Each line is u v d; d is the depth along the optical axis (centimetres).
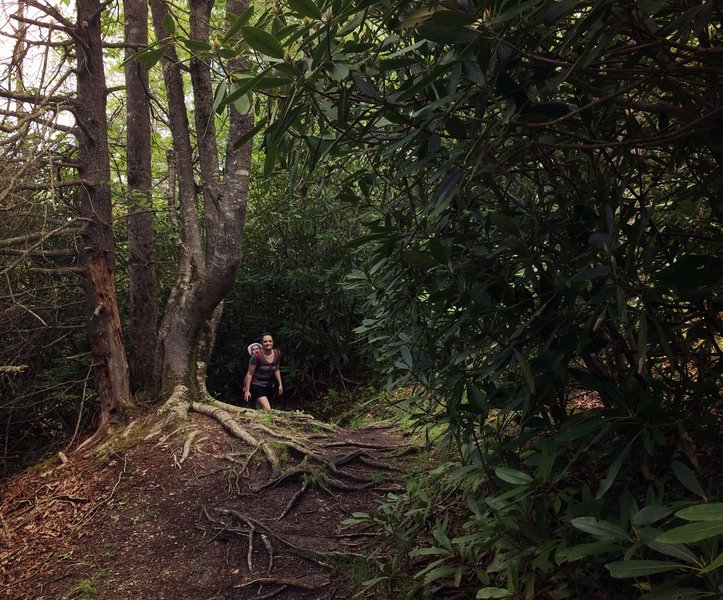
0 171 565
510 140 245
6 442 744
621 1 157
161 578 454
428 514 382
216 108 220
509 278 249
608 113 213
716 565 128
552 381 233
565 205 238
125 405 725
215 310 776
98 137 697
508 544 251
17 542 547
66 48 696
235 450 625
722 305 209
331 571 430
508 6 155
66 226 650
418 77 212
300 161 289
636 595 237
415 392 404
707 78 182
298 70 189
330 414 991
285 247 1041
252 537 483
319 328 1034
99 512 562
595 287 204
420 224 253
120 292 941
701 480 237
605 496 245
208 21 672
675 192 259
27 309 593
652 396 219
